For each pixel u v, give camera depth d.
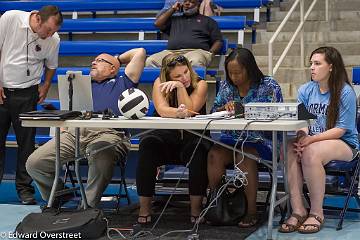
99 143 4.88
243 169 4.67
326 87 4.78
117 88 5.29
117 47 7.50
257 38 8.70
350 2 9.46
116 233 4.43
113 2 8.94
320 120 4.79
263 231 4.50
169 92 4.75
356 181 5.03
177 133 4.85
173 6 7.30
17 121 5.70
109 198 5.91
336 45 8.17
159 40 7.64
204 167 4.71
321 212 4.54
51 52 5.83
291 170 4.55
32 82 5.73
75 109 4.77
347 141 4.68
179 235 4.37
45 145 5.11
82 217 4.25
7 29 5.64
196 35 7.15
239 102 4.57
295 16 9.15
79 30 8.34
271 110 4.14
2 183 6.89
